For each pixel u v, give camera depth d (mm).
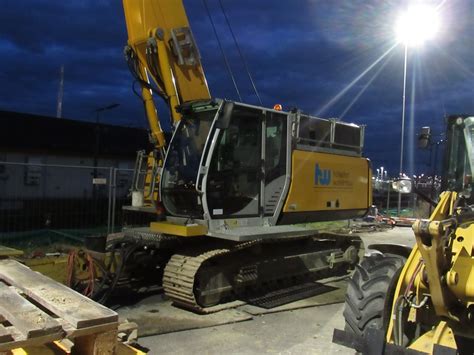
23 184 13055
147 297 7574
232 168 7371
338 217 9312
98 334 2711
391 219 18828
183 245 7469
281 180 8086
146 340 5742
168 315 6730
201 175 6988
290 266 8453
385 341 3744
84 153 17656
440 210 3979
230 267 7371
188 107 7426
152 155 9047
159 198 7633
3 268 3922
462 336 3871
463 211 4359
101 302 6773
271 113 7941
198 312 6836
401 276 4070
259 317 6816
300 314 7000
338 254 9547
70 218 12391
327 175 8898
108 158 18438
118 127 18797
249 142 7637
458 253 3705
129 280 8195
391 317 3986
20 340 2486
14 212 11945
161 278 8383
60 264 7219
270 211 7934
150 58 7816
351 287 4574
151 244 7129
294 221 8398
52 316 2992
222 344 5676
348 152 9617
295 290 8352
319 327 6395
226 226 7273
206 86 8211
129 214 12102
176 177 7504
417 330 4156
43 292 3197
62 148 16969
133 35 7988
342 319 6766
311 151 8586
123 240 7414
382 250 5191
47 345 3033
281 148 8156
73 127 17453
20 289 3371
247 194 7602
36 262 7023
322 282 8984
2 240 10523
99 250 7676
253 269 7680
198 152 7363
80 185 14172
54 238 10969
